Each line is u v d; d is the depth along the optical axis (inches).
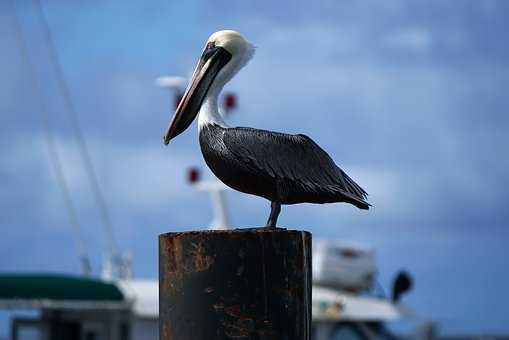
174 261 401.1
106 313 1157.7
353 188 447.8
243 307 393.7
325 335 1252.5
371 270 1350.9
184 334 397.1
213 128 453.1
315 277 1336.1
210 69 473.1
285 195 442.0
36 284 1114.1
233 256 394.9
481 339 1523.1
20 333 1176.2
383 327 1274.6
